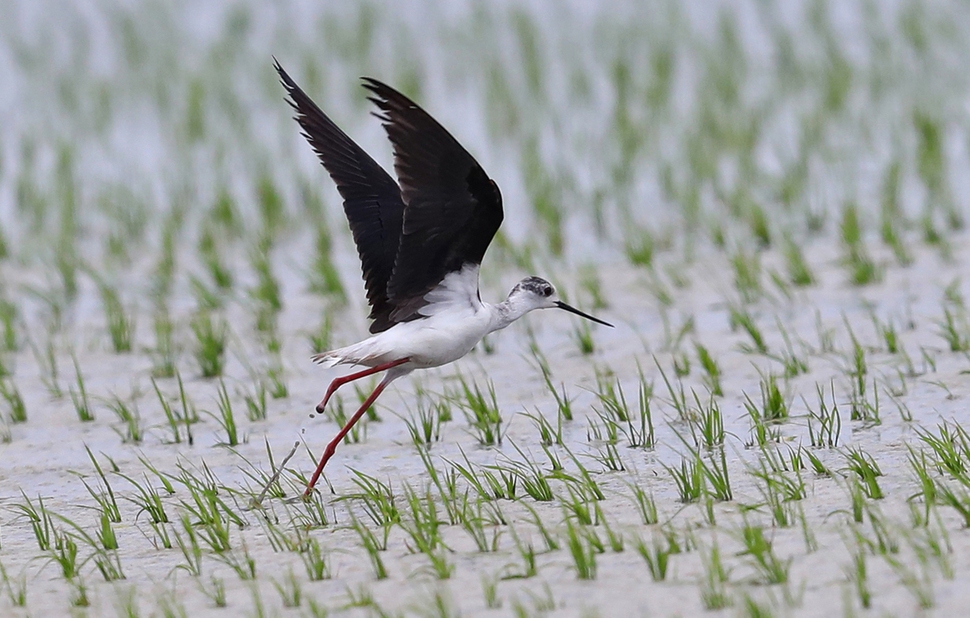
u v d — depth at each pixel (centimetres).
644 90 2320
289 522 930
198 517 954
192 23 2892
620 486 952
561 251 1689
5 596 819
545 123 2217
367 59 2592
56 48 2742
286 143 2191
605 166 1998
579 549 774
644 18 2802
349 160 1017
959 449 945
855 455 915
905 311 1371
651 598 738
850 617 681
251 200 1962
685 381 1225
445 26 2816
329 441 1130
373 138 2156
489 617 731
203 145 2189
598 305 1489
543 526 852
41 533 909
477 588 772
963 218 1683
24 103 2438
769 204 1825
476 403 1127
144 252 1803
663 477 967
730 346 1313
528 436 1107
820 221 1711
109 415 1238
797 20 2739
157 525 948
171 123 2295
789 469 952
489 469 1023
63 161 2062
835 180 1872
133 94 2467
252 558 855
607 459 1008
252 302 1563
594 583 764
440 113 2292
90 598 808
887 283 1472
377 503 935
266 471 1061
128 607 767
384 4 2989
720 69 2405
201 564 855
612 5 2911
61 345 1466
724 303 1467
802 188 1823
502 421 1156
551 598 740
